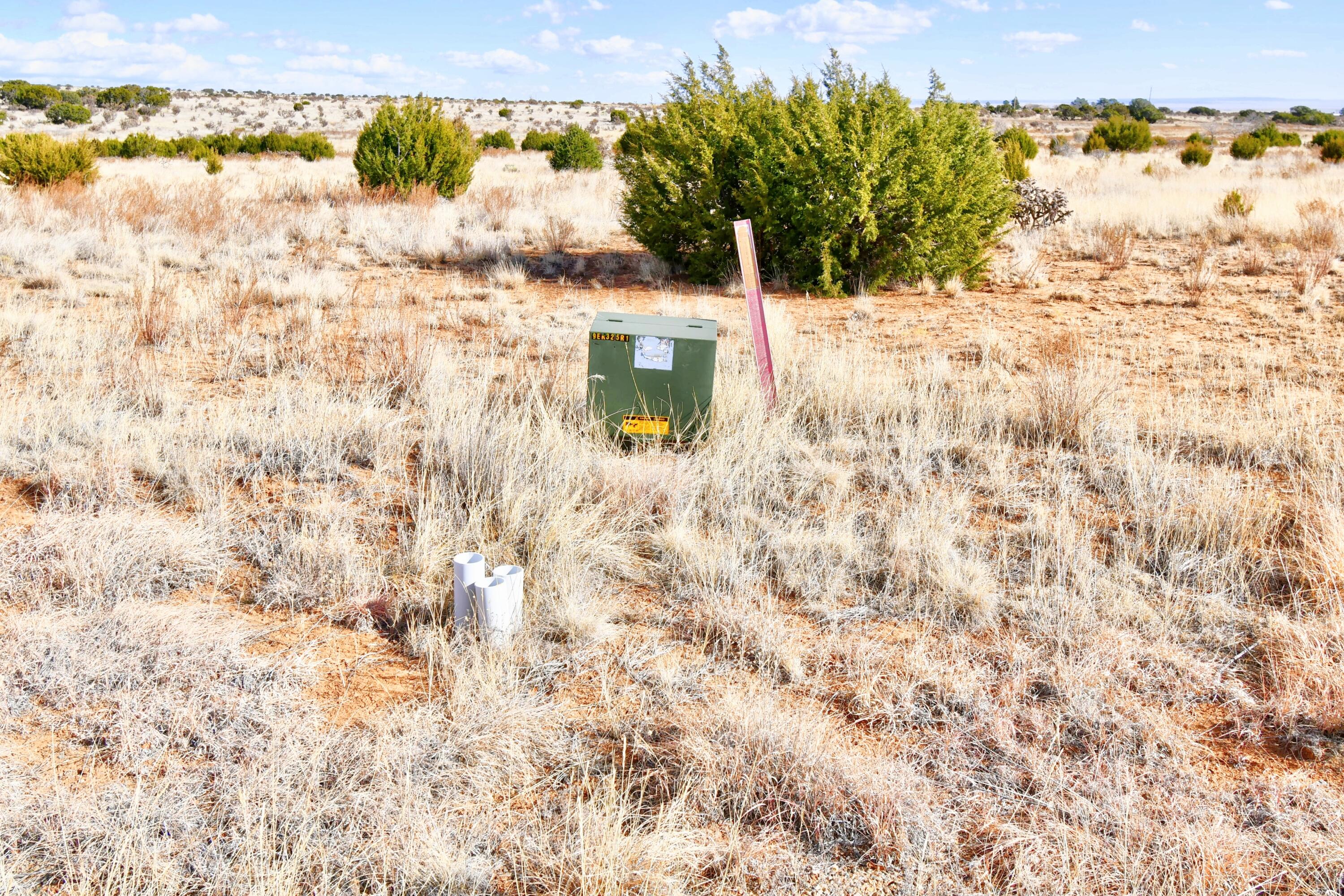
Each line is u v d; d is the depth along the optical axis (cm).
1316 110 11256
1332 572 409
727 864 268
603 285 1174
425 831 272
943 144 1119
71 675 341
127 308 898
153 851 259
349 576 416
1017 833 277
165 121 7519
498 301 1024
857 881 263
